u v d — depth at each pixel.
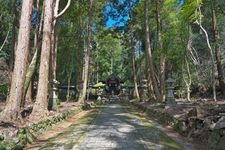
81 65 44.03
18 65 13.34
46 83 17.42
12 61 31.05
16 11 32.91
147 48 30.28
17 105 13.03
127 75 66.88
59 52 43.81
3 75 33.78
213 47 32.66
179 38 33.75
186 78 40.00
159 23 30.66
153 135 13.35
